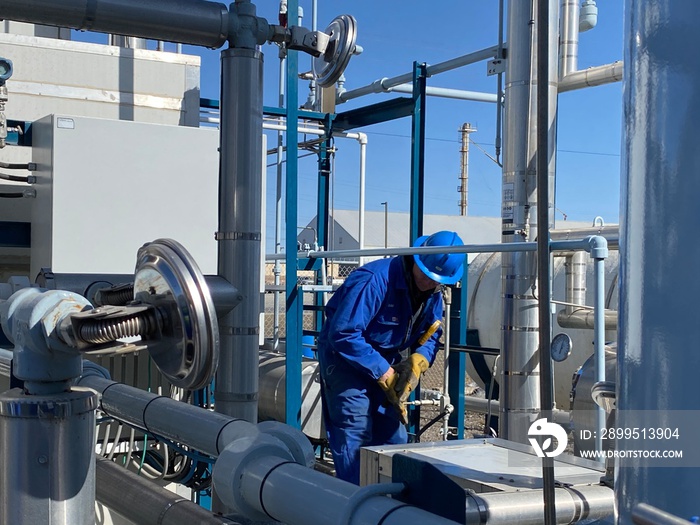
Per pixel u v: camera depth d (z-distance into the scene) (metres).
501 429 4.02
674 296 0.77
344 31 3.13
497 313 6.73
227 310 2.64
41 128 3.63
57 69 4.39
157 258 1.43
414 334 3.71
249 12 2.73
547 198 1.07
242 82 2.71
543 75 1.06
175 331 1.41
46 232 3.48
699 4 0.76
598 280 2.61
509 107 4.01
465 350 4.74
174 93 4.68
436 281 3.39
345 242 33.22
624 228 0.85
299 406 4.18
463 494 1.13
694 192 0.76
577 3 4.80
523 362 3.94
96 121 3.45
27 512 1.50
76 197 3.40
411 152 5.06
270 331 8.73
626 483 0.84
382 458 2.15
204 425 2.03
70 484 1.53
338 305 3.52
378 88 5.75
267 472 1.50
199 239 3.67
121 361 3.92
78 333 1.38
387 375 3.42
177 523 1.83
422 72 5.07
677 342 0.77
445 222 35.06
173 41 2.66
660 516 0.78
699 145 0.76
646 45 0.82
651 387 0.80
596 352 2.30
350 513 1.23
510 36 3.99
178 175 3.63
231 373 2.71
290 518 1.42
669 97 0.78
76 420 1.54
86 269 3.42
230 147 2.72
